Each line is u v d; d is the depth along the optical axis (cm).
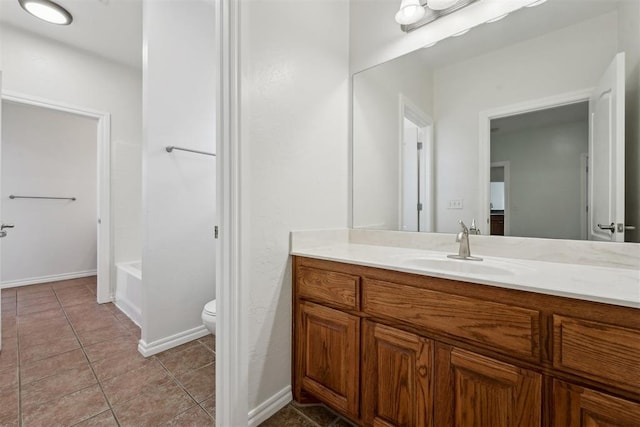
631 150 107
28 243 354
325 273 132
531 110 129
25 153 352
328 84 171
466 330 92
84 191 395
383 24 173
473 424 90
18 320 247
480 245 142
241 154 124
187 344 206
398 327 108
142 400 144
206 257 224
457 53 149
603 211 113
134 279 253
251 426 128
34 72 257
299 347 144
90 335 218
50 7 219
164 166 199
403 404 107
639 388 66
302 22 154
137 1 218
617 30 111
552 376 77
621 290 75
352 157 187
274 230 139
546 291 77
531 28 129
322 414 138
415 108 162
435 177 157
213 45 229
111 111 303
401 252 148
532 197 129
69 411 136
